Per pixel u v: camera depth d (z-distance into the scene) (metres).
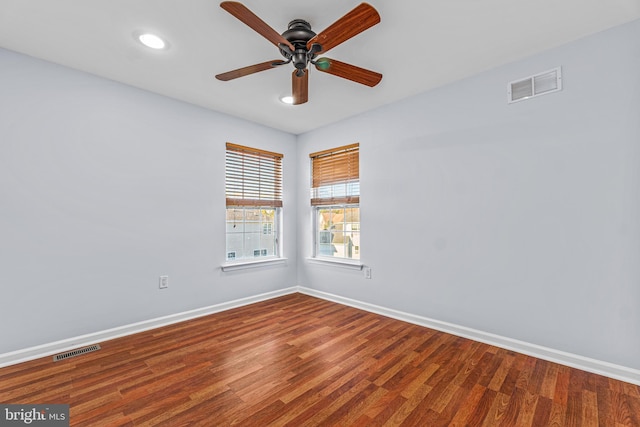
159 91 2.86
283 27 1.92
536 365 2.12
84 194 2.49
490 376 1.98
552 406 1.67
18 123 2.21
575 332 2.09
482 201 2.53
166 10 1.76
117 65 2.39
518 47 2.17
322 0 1.68
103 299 2.57
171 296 2.98
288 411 1.63
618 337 1.94
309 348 2.40
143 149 2.81
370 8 1.39
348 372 2.03
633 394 1.77
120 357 2.25
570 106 2.11
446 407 1.67
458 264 2.67
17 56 2.21
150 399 1.73
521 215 2.32
